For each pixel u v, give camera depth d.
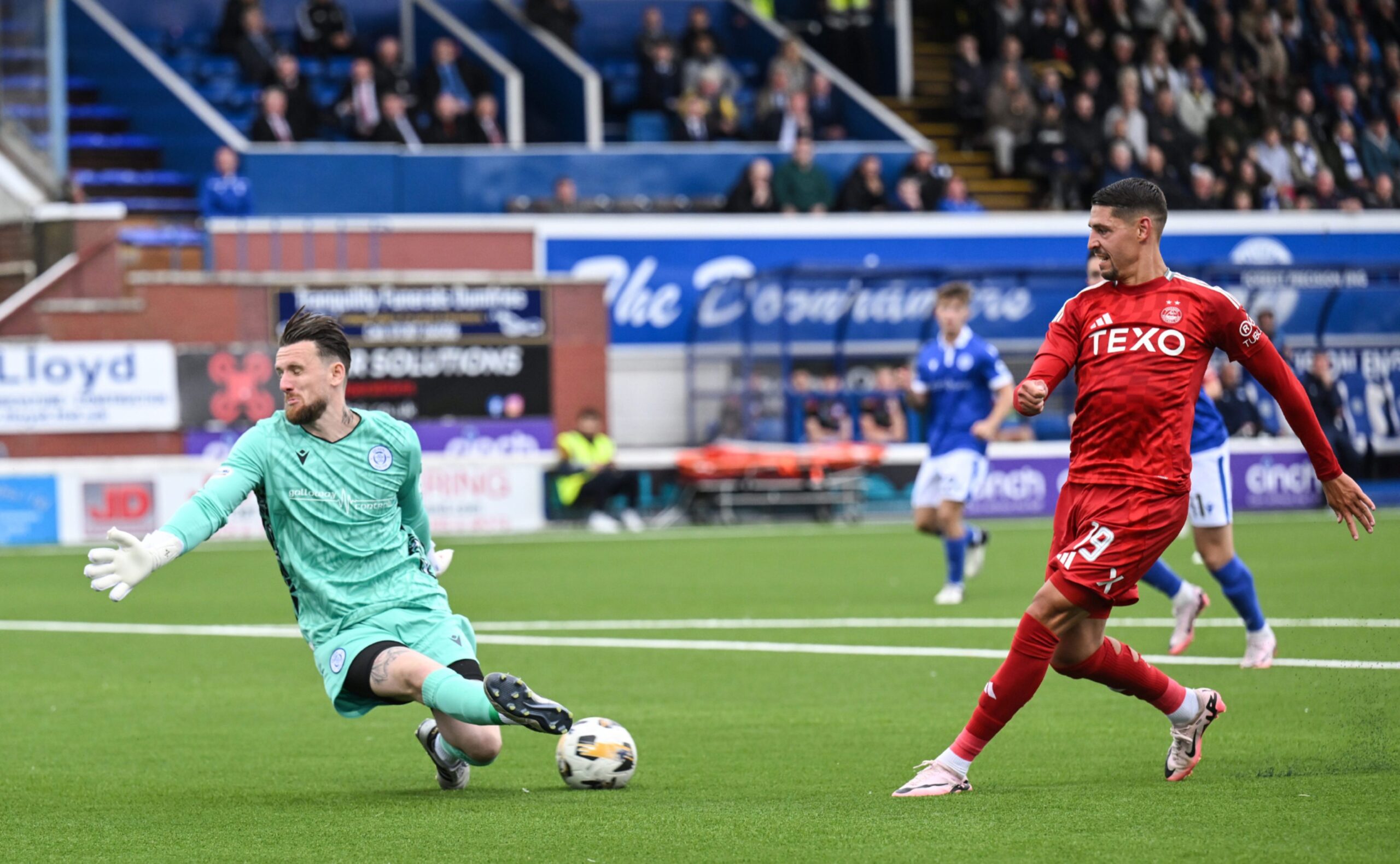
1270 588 32.50
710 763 16.27
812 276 57.06
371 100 64.69
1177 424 13.64
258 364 54.56
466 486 54.03
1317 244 65.75
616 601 32.75
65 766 16.75
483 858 11.48
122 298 55.53
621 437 59.91
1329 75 76.12
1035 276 58.56
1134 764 15.66
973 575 36.78
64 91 60.03
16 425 52.34
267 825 13.11
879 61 77.12
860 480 56.50
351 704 13.85
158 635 28.92
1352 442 59.59
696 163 64.31
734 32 78.12
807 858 11.22
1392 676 21.22
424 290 55.69
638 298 60.00
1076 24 74.44
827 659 24.45
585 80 67.44
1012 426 60.59
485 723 13.01
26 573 41.19
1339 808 12.57
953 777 13.88
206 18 72.00
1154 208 13.83
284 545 14.00
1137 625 27.89
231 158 59.19
